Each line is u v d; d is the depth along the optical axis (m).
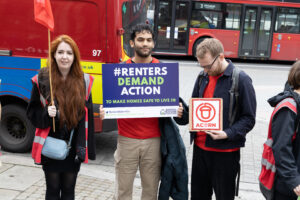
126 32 5.52
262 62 17.16
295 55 15.84
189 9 15.73
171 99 3.03
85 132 2.86
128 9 5.58
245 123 2.79
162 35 15.98
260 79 12.64
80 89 2.80
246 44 15.82
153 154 3.14
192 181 3.17
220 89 2.84
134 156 3.13
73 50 2.75
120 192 3.24
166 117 3.07
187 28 15.87
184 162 3.11
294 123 2.45
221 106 2.79
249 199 4.31
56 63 2.80
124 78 3.01
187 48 16.02
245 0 15.48
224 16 15.66
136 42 3.01
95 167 5.19
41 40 5.24
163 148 3.09
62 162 2.88
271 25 15.63
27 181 4.14
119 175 3.22
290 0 15.36
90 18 5.12
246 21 15.64
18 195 3.79
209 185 3.16
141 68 3.00
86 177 4.49
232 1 15.50
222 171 2.91
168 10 15.78
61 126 2.78
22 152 5.62
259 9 15.52
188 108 3.12
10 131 5.66
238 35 15.74
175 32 15.91
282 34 15.69
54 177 2.92
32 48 5.28
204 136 2.97
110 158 5.58
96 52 5.16
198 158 3.06
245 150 6.13
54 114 2.68
